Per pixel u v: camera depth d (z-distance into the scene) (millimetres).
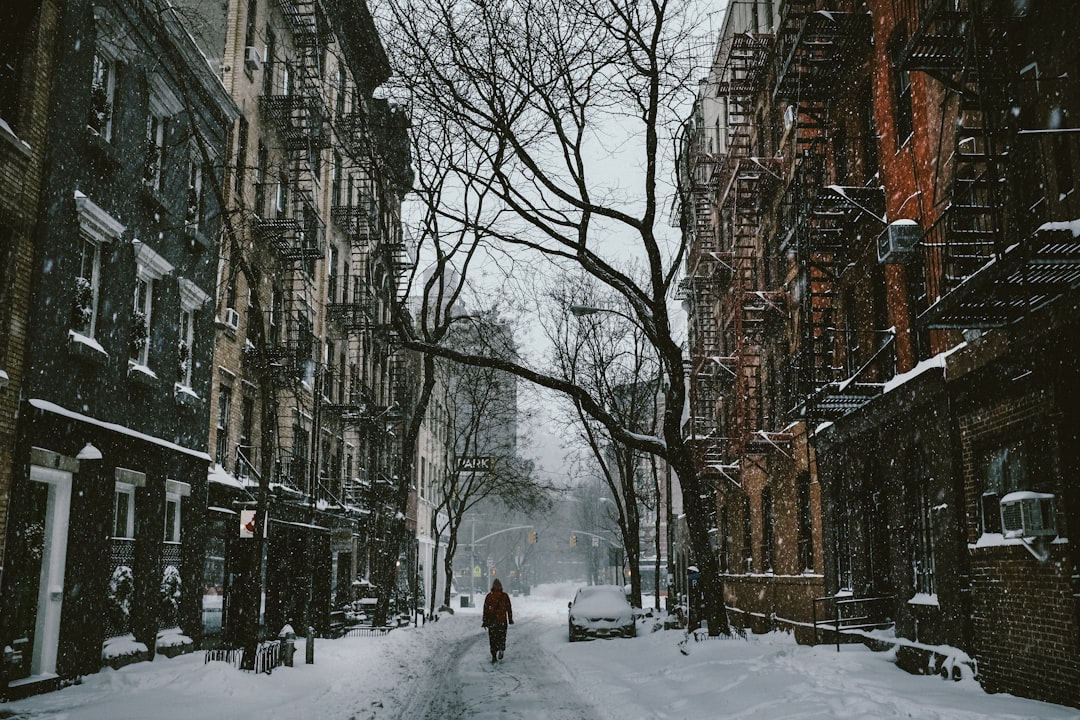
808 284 17000
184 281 18297
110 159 15086
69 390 13852
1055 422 9648
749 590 27688
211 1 22453
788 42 18672
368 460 36750
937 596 12820
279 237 23828
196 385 19391
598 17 16109
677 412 17969
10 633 12094
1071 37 9211
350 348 34500
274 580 23922
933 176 12891
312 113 25391
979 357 11086
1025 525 9703
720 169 26391
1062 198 9414
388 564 27688
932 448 13016
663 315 17844
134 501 16219
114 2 15125
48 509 13406
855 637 16906
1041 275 8641
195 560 18656
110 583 15109
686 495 18109
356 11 27172
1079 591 9211
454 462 45281
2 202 12250
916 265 14344
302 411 27453
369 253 32000
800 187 17469
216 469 20844
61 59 13664
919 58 11195
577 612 25078
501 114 16797
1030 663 10016
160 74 17000
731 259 27000
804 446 21359
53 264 13406
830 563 18500
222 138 20766
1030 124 10219
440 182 18938
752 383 27000
